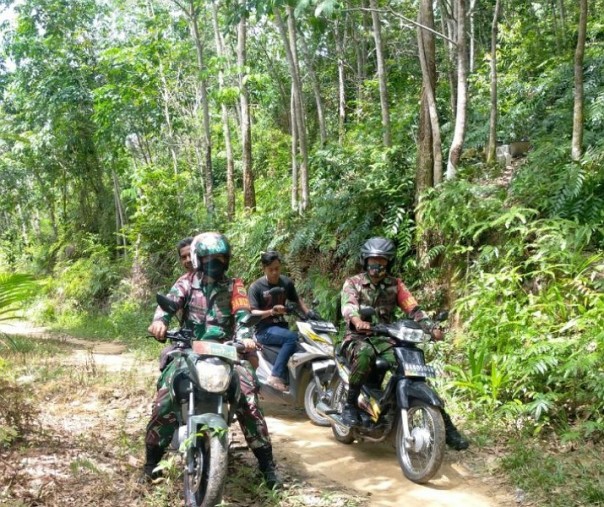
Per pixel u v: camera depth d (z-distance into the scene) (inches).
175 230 664.4
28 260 1098.7
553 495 174.4
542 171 313.6
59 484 173.0
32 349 423.8
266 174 770.2
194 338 176.7
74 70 815.1
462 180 325.1
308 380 261.0
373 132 486.3
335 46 730.8
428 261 328.8
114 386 303.1
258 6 354.9
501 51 589.3
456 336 293.0
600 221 285.7
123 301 706.2
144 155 807.7
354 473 200.1
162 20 674.2
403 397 191.6
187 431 160.9
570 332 251.4
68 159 944.3
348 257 389.4
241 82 570.3
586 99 411.2
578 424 214.4
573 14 555.2
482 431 221.6
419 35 342.3
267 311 259.3
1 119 1020.5
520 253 289.6
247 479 184.7
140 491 172.9
